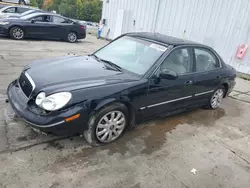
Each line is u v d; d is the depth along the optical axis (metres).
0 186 2.14
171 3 10.88
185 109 4.17
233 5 8.64
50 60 3.60
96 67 3.30
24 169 2.40
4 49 7.73
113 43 4.12
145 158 2.90
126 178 2.51
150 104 3.32
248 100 6.02
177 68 3.63
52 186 2.24
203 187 2.56
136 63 3.45
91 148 2.91
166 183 2.53
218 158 3.16
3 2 21.38
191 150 3.25
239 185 2.69
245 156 3.32
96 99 2.67
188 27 10.30
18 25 9.91
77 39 12.45
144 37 3.90
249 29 8.30
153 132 3.57
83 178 2.40
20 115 2.62
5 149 2.64
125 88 2.92
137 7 12.78
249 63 8.49
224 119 4.55
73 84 2.72
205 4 9.52
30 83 2.81
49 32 10.95
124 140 3.21
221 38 9.20
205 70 4.21
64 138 3.03
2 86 4.45
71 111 2.52
